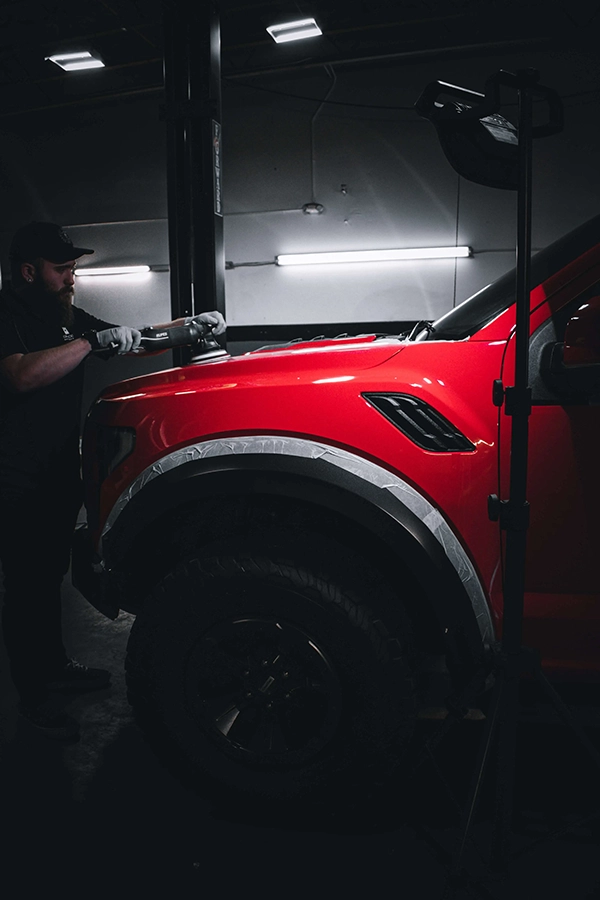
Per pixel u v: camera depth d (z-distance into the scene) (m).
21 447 1.84
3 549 1.88
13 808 1.65
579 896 1.32
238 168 8.63
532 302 1.45
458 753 1.77
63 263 1.87
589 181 7.37
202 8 3.26
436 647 1.65
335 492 1.43
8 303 1.84
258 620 1.50
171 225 3.43
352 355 1.56
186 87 3.31
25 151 9.62
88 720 2.08
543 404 1.39
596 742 1.82
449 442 1.43
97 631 2.82
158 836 1.54
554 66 7.33
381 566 1.58
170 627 1.55
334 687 1.48
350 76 8.03
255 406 1.54
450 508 1.43
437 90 1.22
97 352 1.78
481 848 1.46
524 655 1.24
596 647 1.44
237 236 8.79
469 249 7.84
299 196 8.45
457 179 7.80
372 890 1.36
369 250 8.26
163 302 9.30
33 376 1.71
